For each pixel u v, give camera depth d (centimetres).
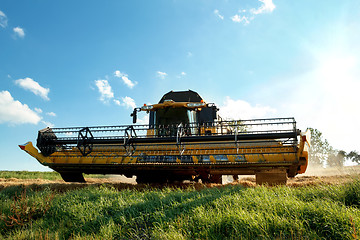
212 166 821
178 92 1271
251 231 418
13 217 581
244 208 504
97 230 508
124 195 692
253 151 838
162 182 988
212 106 1057
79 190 795
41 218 605
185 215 504
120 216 540
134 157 893
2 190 883
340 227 400
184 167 848
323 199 538
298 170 789
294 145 796
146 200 628
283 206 493
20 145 880
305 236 392
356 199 521
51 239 485
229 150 860
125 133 891
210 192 658
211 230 439
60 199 689
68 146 937
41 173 1928
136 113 1133
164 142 881
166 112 1121
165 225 474
